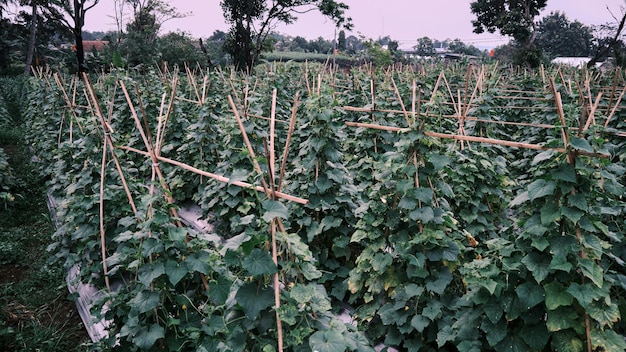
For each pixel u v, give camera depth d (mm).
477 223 5348
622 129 7633
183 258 3125
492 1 28328
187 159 7391
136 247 3416
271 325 2783
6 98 21297
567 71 13383
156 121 8320
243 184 3156
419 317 3537
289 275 3111
